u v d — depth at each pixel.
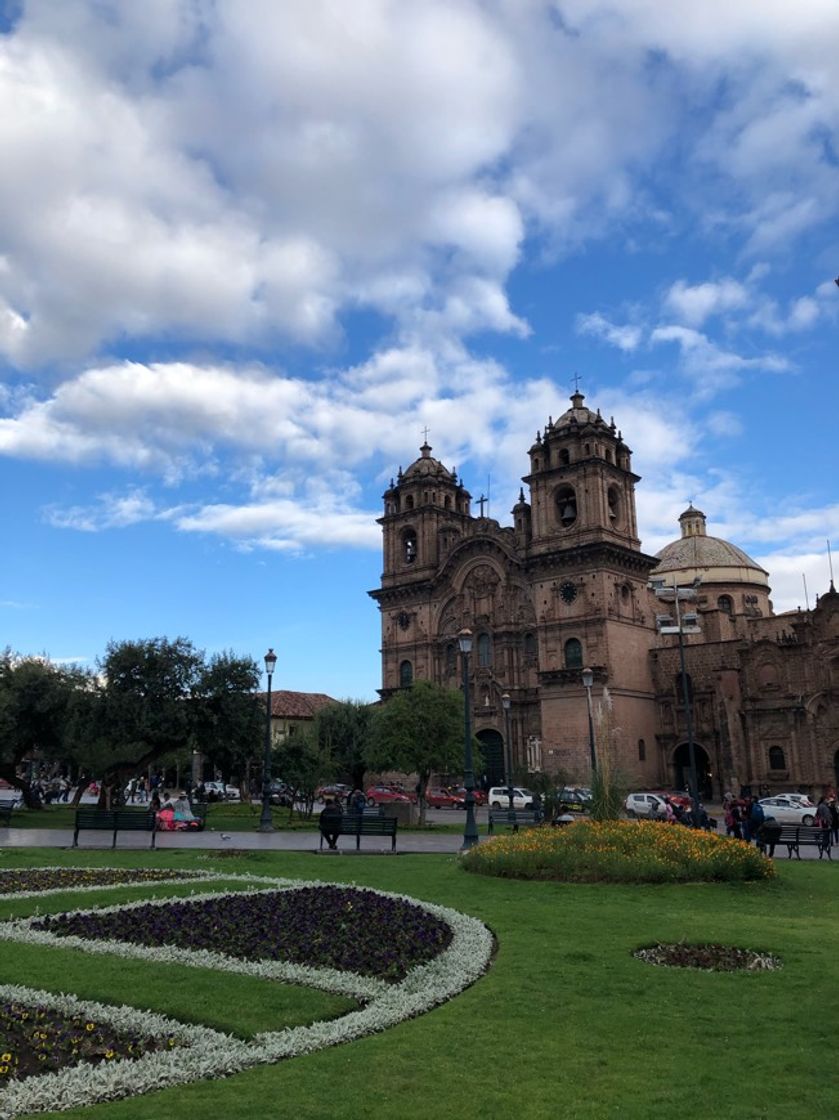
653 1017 11.90
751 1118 8.74
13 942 16.05
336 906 19.55
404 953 15.23
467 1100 9.08
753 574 104.25
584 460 82.50
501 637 85.69
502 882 24.67
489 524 90.12
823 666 74.44
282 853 32.81
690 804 61.38
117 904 20.09
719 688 78.62
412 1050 10.53
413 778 90.44
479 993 13.02
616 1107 8.96
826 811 41.78
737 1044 10.88
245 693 57.72
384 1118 8.62
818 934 17.56
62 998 12.43
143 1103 8.94
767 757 76.12
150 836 41.84
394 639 94.88
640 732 80.19
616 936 17.05
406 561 98.06
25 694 60.47
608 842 26.36
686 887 23.94
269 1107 8.81
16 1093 9.02
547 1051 10.56
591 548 79.69
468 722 34.94
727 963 15.29
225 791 91.06
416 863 29.45
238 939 16.14
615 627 79.88
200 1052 10.34
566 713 78.50
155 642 56.69
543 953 15.58
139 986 13.05
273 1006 12.20
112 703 54.53
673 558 106.44
